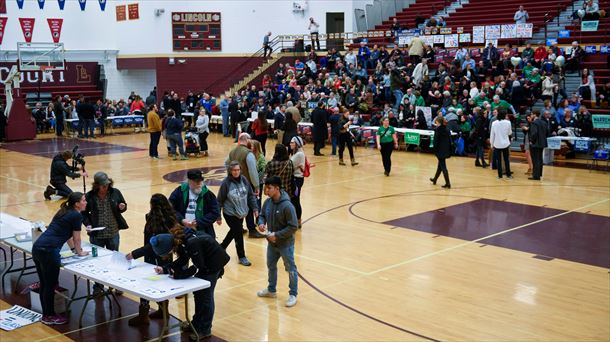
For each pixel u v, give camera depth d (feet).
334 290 34.17
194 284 26.61
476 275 36.55
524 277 36.22
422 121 84.43
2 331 29.12
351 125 90.12
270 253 32.50
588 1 93.61
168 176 68.44
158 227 28.32
